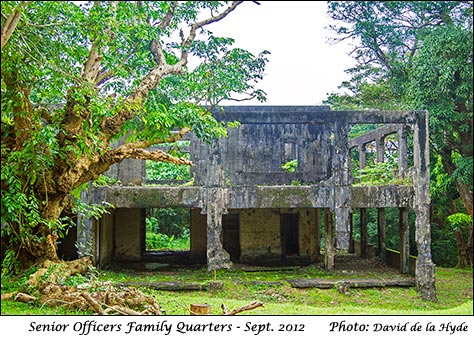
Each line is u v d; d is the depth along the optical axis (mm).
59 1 10641
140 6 13547
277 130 20375
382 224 19969
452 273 21922
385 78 23859
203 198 15500
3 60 8867
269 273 16547
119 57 12898
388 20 22516
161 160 10727
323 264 19016
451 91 19453
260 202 15508
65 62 9945
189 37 13609
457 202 26078
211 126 11906
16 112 9336
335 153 15555
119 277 15281
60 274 9891
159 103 11695
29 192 9750
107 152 10305
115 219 19688
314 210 20344
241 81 13266
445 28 19469
